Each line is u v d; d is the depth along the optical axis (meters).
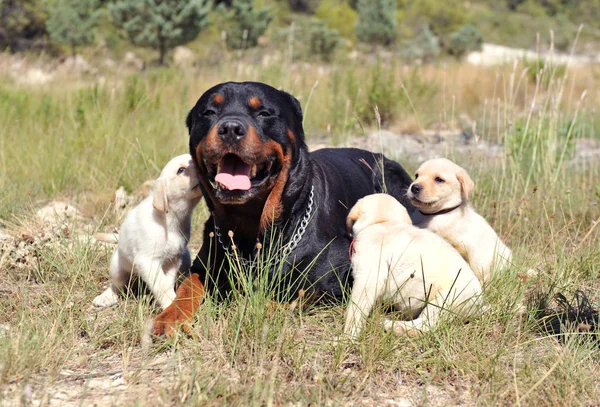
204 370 2.94
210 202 3.83
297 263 3.73
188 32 26.00
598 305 3.81
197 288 3.63
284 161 3.71
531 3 63.25
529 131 7.32
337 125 10.27
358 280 3.40
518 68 15.60
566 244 5.08
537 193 5.77
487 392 2.82
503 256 4.11
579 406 2.69
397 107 11.09
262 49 18.44
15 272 4.31
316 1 46.00
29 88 11.08
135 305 3.66
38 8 25.84
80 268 4.12
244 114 3.62
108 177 6.62
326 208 4.02
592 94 13.02
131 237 3.71
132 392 2.78
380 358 3.07
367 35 38.97
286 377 2.93
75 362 3.11
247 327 3.23
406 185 5.29
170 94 10.81
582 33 54.22
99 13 26.88
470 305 3.41
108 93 9.77
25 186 6.28
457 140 9.91
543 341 3.38
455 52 39.97
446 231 4.12
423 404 2.70
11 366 2.87
